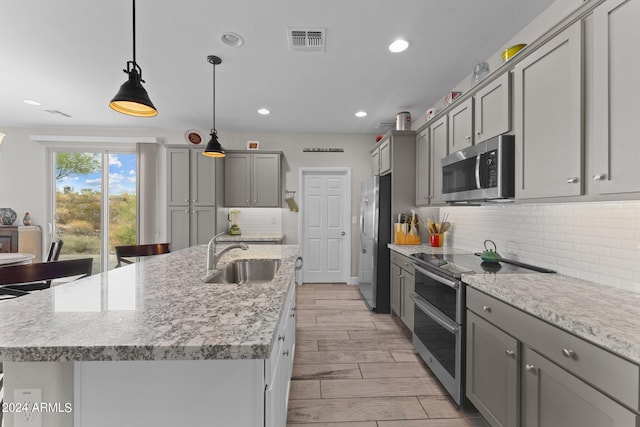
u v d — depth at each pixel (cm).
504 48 228
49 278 166
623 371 83
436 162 274
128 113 173
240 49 232
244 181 443
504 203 212
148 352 70
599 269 150
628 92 106
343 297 408
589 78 122
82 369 79
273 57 243
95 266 466
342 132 468
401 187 333
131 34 212
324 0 178
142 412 80
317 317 331
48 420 80
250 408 81
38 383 80
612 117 112
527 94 158
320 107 356
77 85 299
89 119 411
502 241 230
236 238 414
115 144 459
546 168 145
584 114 124
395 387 201
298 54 239
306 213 484
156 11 188
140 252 274
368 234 370
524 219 206
